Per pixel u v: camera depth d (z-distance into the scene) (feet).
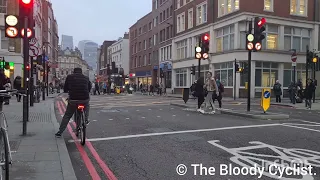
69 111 26.45
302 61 113.50
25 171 16.94
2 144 13.76
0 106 15.51
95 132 31.14
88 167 19.27
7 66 79.61
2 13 106.42
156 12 185.68
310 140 26.94
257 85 106.11
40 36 160.86
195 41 136.05
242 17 103.76
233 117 43.70
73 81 25.88
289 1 111.96
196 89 50.83
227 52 109.91
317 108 62.49
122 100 86.63
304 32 116.47
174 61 154.20
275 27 110.63
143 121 39.17
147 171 18.37
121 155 22.08
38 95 65.67
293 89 72.69
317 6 116.88
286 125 35.91
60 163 18.56
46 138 25.81
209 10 123.44
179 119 40.96
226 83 112.68
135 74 226.38
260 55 104.68
